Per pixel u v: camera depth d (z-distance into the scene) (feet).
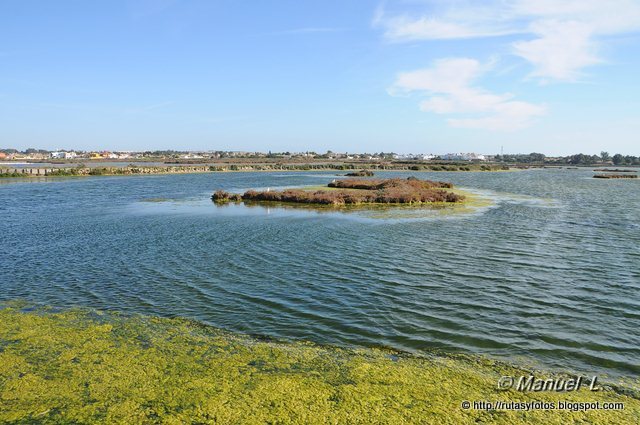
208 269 67.00
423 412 29.17
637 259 73.67
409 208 146.92
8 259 75.51
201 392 31.65
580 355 38.50
